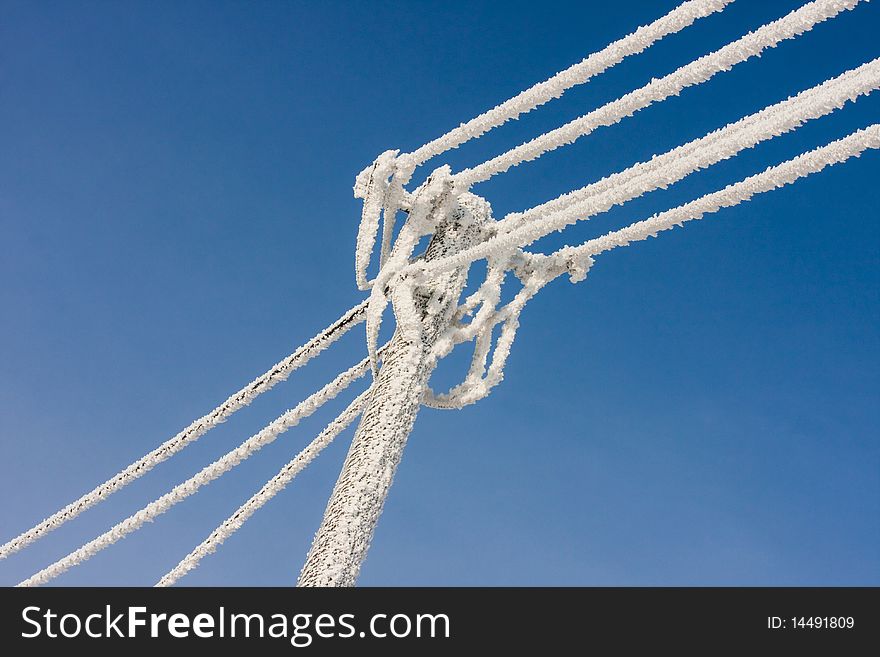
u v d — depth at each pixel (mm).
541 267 4867
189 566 5371
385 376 4434
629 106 3805
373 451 4086
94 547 5840
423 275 4609
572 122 4105
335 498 3996
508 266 4895
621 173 4102
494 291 4773
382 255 5012
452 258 4520
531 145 4359
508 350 4754
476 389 4715
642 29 3607
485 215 4953
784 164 3260
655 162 3936
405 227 4848
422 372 4461
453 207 4801
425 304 4660
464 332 4684
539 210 4590
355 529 3840
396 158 4871
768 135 3203
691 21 3467
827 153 3088
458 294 4742
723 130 3682
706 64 3445
